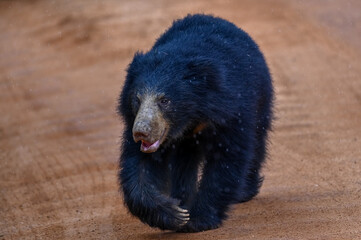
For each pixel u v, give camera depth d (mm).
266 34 27766
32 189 13922
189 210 10531
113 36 29516
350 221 10250
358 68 22906
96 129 18766
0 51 30984
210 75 9820
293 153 15078
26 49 30578
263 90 11555
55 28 32625
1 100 23375
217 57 10227
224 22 11688
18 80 25922
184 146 10969
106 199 12750
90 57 27531
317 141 15922
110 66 26141
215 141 10227
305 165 14078
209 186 10375
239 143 10242
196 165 11242
